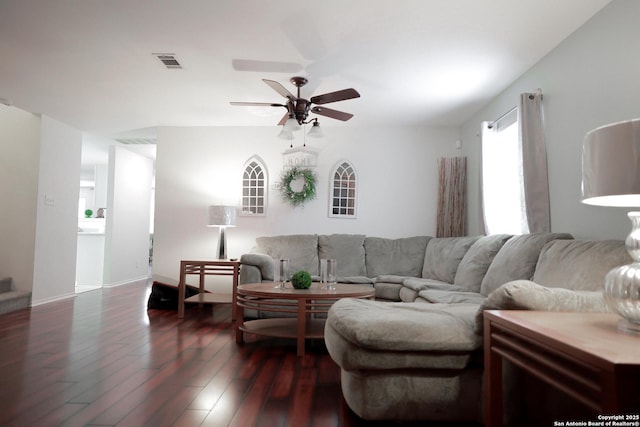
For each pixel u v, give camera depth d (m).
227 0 2.78
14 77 4.11
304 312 3.21
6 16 2.99
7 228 5.17
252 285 3.82
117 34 3.24
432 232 5.74
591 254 2.33
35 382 2.47
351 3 2.81
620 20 2.67
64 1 2.81
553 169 3.46
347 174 5.84
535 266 2.92
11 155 5.24
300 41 3.33
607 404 0.98
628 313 1.33
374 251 5.26
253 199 5.90
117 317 4.54
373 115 5.32
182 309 4.66
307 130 5.87
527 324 1.42
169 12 2.93
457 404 1.90
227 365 2.88
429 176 5.78
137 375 2.62
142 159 7.97
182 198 5.91
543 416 1.70
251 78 4.09
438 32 3.18
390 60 3.66
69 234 5.79
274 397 2.29
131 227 7.61
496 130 4.47
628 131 1.35
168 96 4.64
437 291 3.45
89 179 9.82
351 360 1.89
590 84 2.97
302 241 5.30
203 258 5.81
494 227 4.45
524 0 2.77
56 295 5.54
